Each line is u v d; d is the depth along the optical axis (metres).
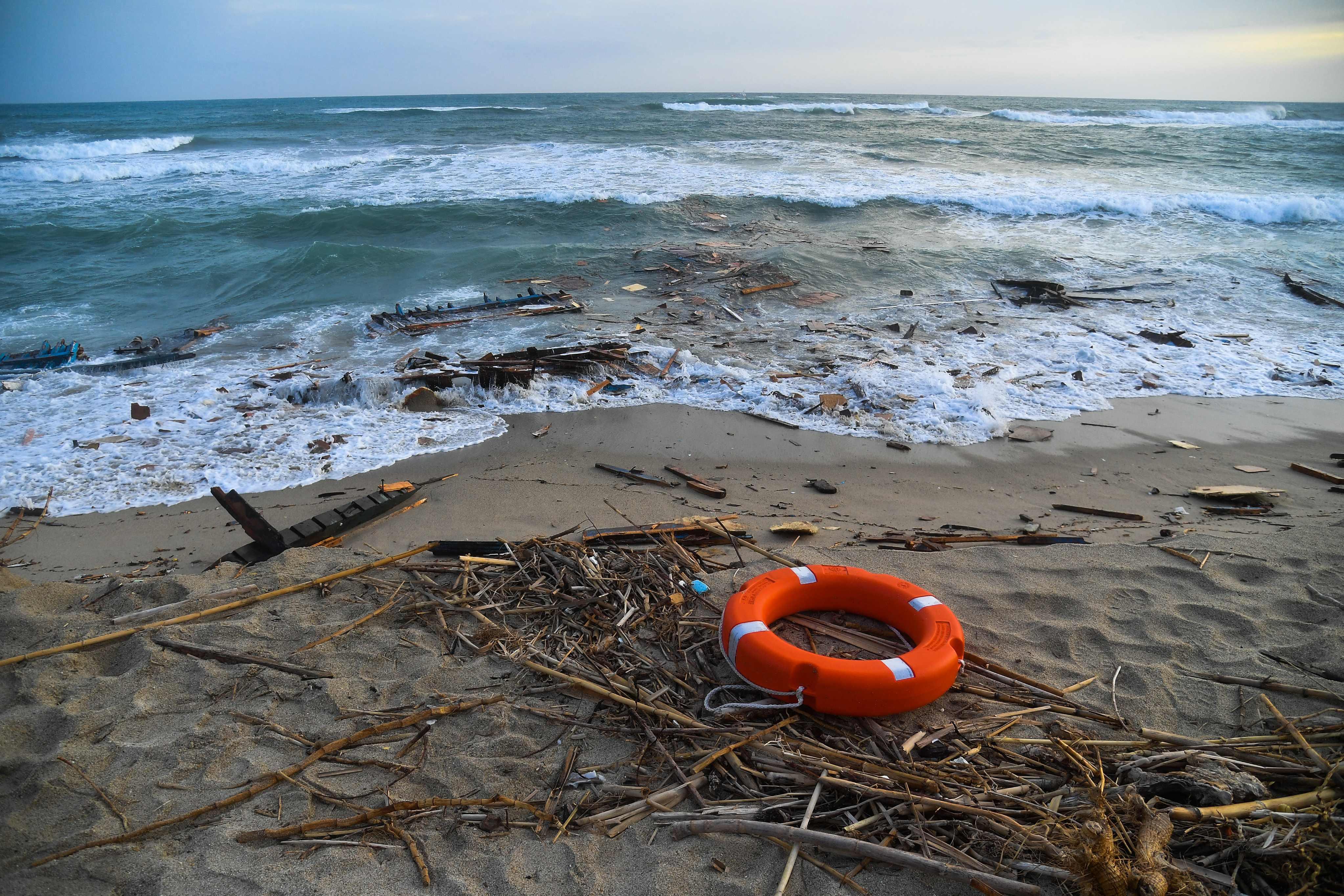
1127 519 6.17
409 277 13.52
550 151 26.66
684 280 13.40
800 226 17.11
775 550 5.52
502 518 6.16
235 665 4.04
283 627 4.39
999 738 3.50
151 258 14.64
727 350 10.31
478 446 7.70
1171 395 9.09
